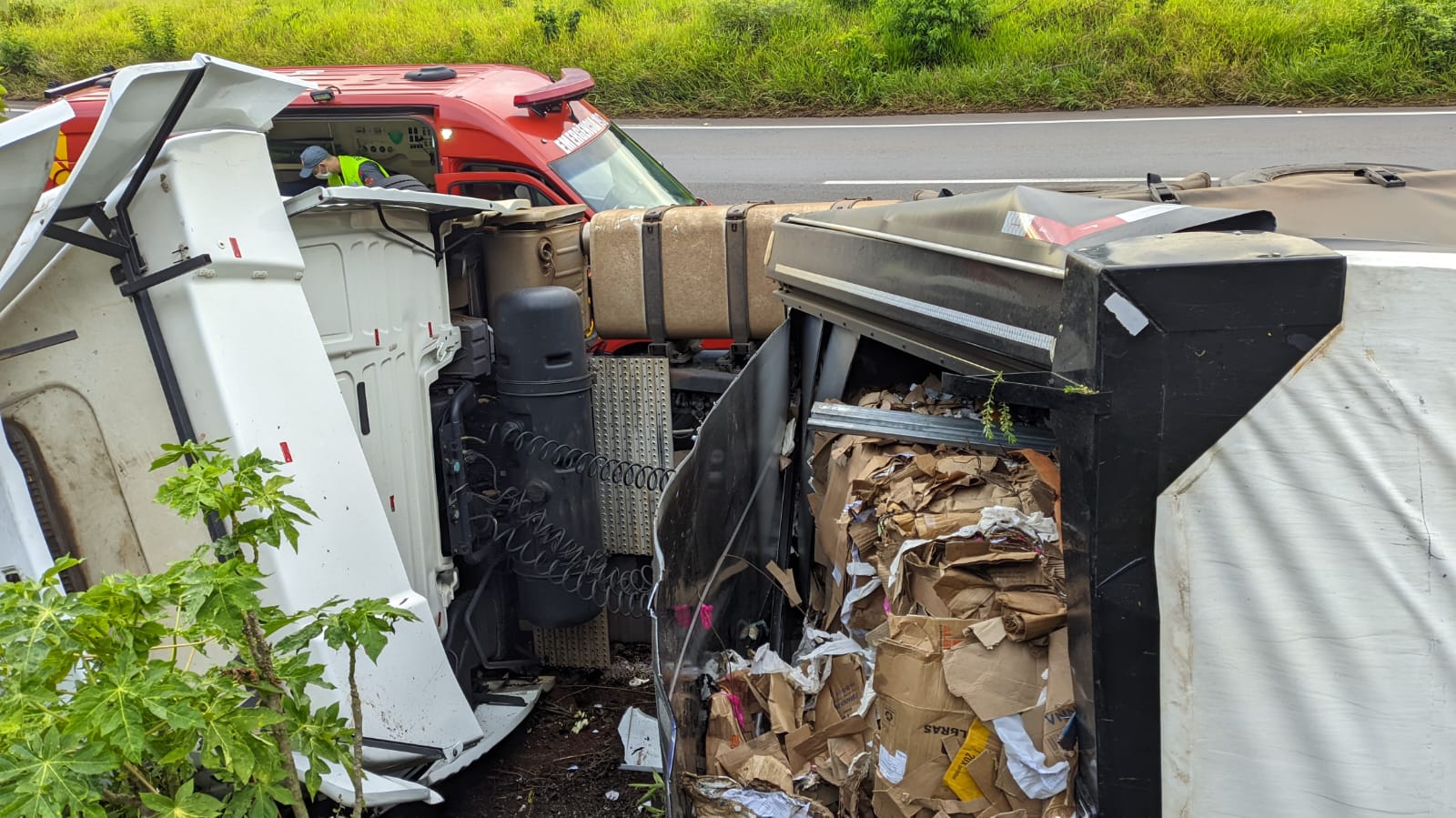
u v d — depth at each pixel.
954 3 16.77
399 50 19.28
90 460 2.86
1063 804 2.24
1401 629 1.91
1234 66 15.19
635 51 18.05
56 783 1.71
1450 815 1.95
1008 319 2.54
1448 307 1.82
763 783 2.64
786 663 3.17
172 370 2.75
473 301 4.34
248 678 2.39
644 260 4.76
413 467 3.58
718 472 3.32
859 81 16.27
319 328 3.17
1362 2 16.03
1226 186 4.07
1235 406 1.94
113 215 2.73
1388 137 12.30
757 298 4.70
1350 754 1.97
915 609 2.70
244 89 2.79
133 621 1.96
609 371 4.23
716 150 13.68
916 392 3.49
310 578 2.82
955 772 2.43
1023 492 2.76
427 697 3.08
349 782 2.75
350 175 6.30
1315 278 1.88
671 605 2.79
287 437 2.82
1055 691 2.31
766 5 18.58
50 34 20.67
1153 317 1.93
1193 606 2.01
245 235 2.83
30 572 2.76
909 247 3.09
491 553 3.96
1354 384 1.88
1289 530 1.94
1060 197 2.69
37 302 2.83
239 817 2.03
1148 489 2.00
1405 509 1.88
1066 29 16.91
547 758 3.77
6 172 2.41
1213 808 2.07
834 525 3.28
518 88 6.92
